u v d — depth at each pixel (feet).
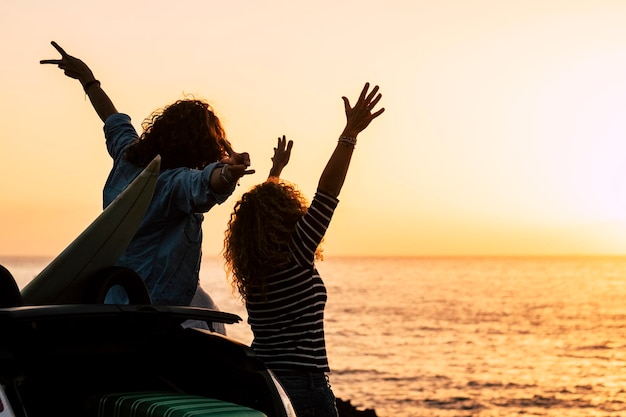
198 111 16.08
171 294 15.62
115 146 17.43
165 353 12.94
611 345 422.41
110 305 11.49
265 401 12.10
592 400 251.60
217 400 11.50
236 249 15.29
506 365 338.13
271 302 15.11
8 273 11.71
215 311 12.65
